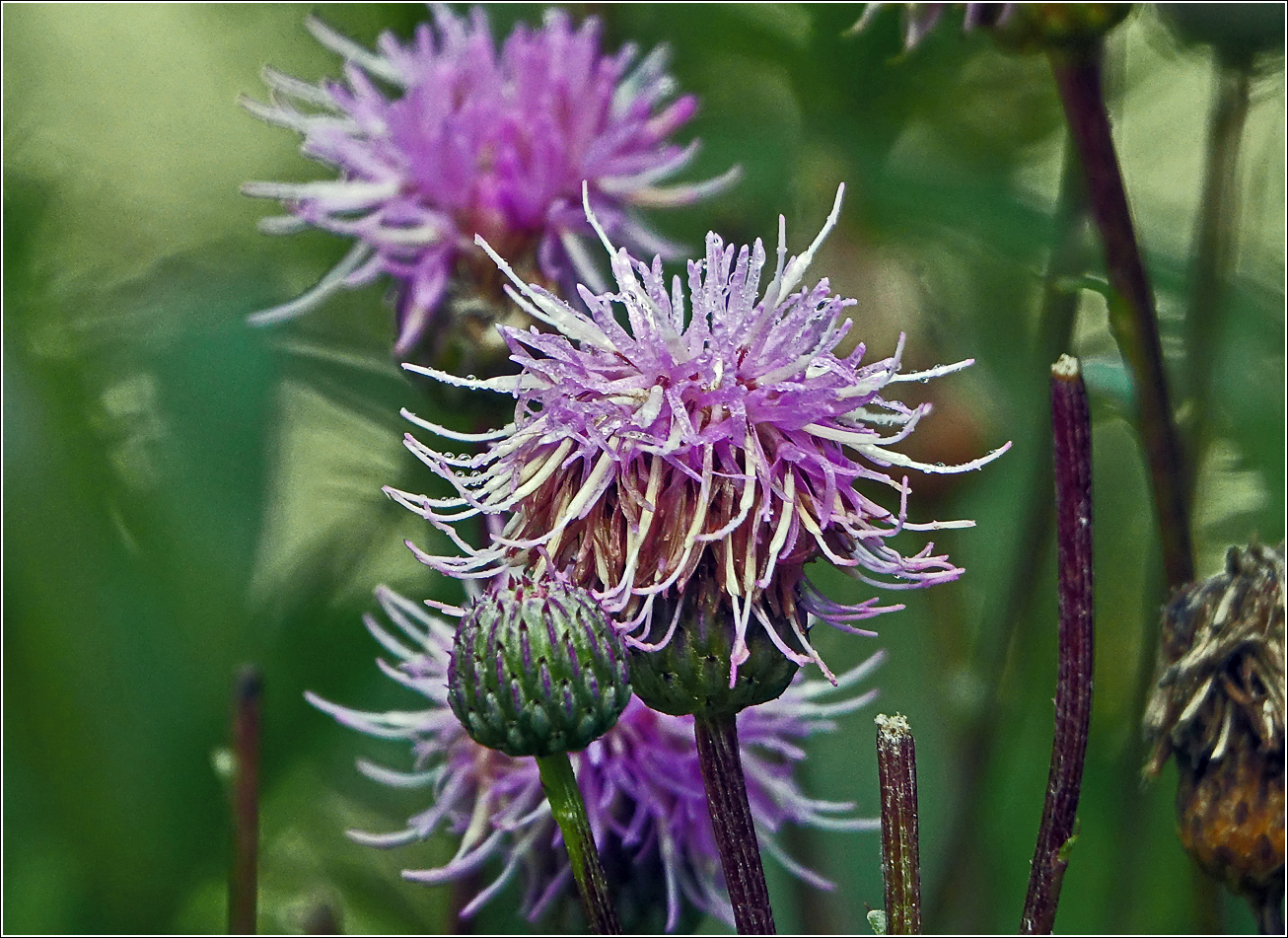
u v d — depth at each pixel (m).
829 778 0.28
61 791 0.28
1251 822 0.24
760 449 0.23
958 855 0.27
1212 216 0.28
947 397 0.28
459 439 0.23
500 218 0.27
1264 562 0.24
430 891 0.28
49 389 0.28
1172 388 0.28
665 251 0.28
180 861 0.28
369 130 0.28
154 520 0.28
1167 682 0.25
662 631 0.23
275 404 0.28
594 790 0.26
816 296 0.23
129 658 0.28
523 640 0.23
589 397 0.23
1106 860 0.28
